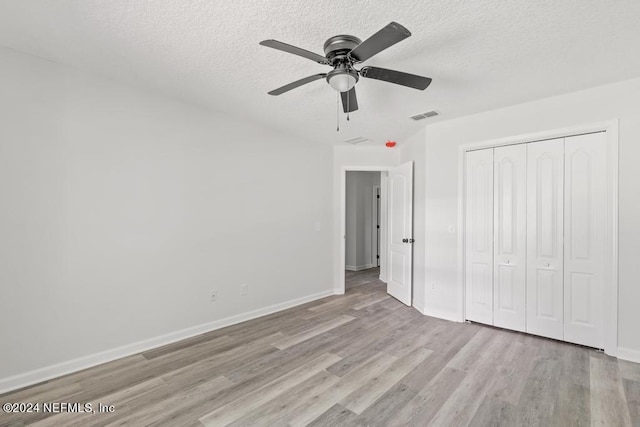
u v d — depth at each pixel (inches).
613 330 104.9
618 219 104.2
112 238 104.2
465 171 138.7
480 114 132.8
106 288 103.0
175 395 83.7
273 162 156.6
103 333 102.2
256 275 148.7
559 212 117.2
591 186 110.7
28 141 88.7
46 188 91.7
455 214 140.6
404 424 71.9
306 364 100.7
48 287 92.0
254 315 147.3
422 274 154.1
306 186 174.6
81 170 98.0
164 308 116.7
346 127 153.3
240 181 141.9
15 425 72.1
